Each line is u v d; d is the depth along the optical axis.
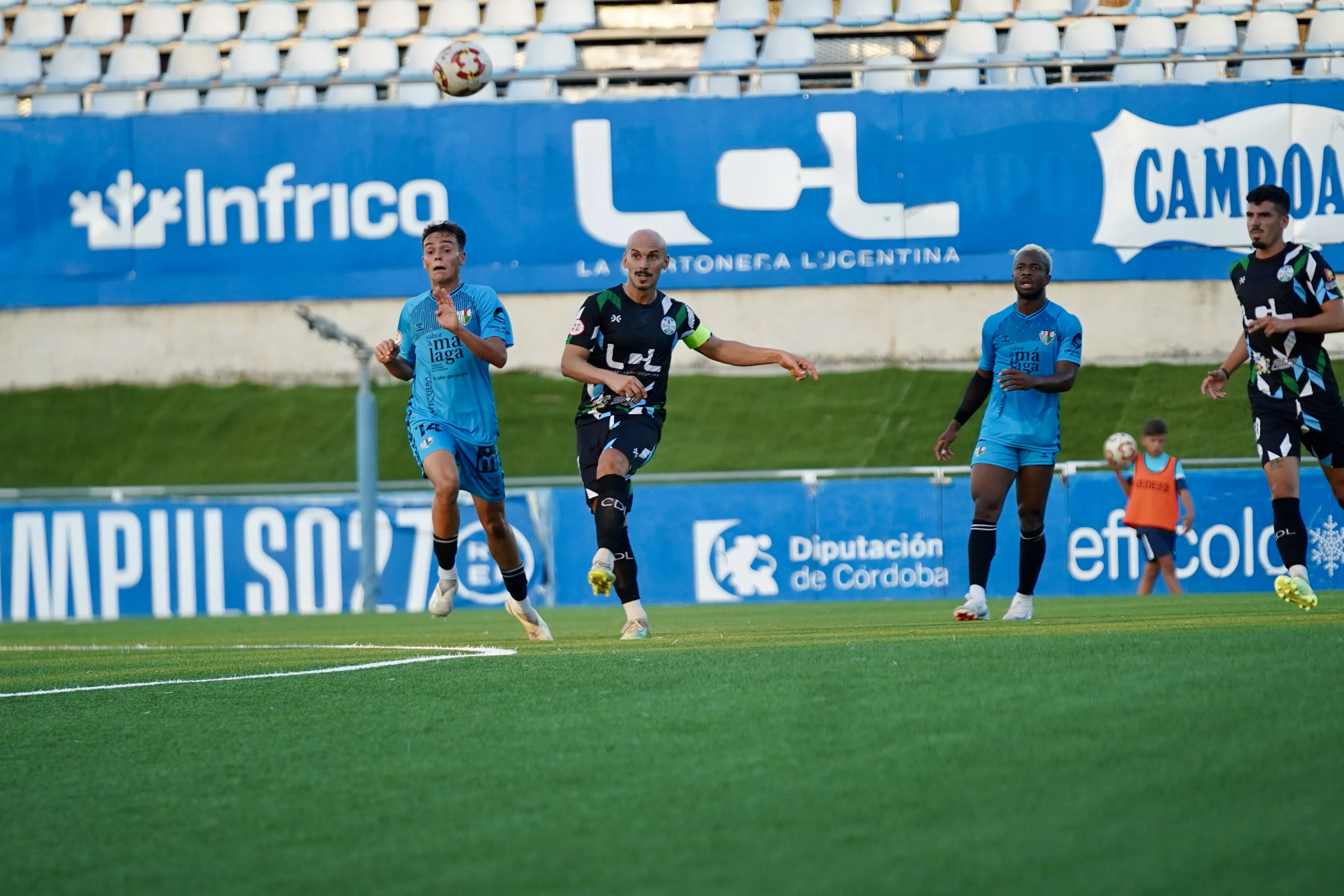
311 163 51.62
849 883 6.16
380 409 56.88
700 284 50.56
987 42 60.53
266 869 6.92
